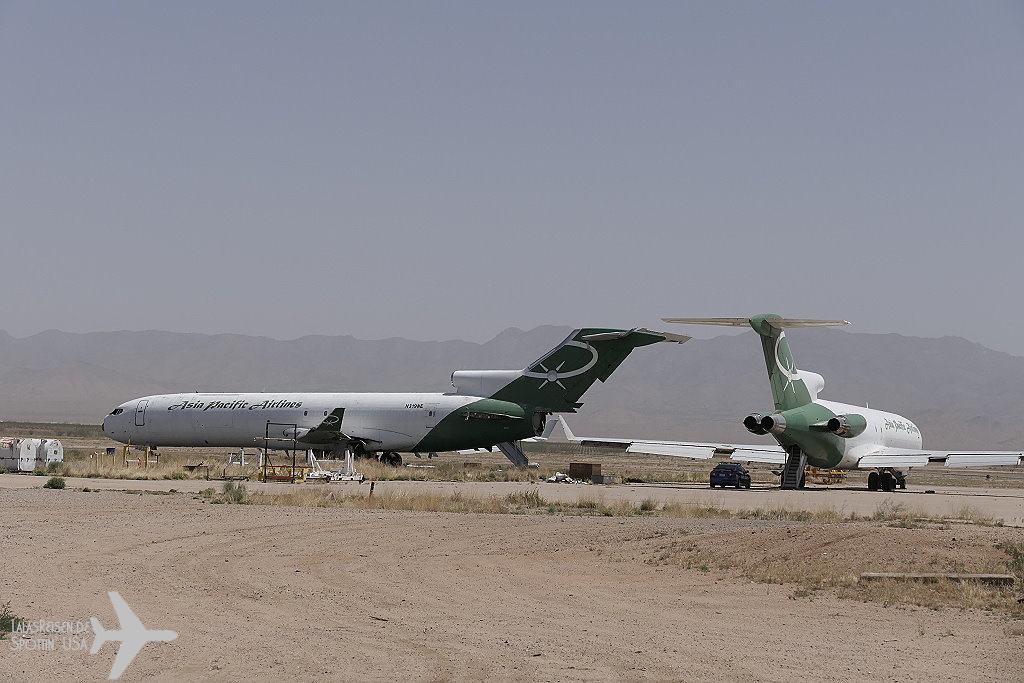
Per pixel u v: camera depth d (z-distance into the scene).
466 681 14.34
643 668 15.28
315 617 18.48
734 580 23.47
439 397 66.19
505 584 22.70
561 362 64.38
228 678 14.22
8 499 37.75
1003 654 16.50
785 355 57.34
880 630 18.33
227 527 30.72
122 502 37.38
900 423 68.56
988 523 36.31
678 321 55.53
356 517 34.28
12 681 13.88
